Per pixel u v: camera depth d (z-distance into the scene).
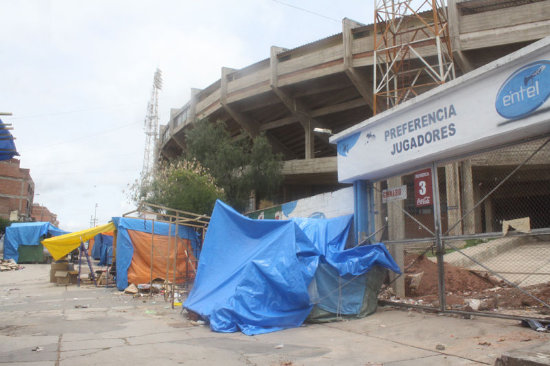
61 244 16.33
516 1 20.50
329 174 31.34
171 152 49.56
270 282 6.76
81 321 7.66
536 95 5.37
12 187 60.44
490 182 18.97
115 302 10.87
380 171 8.34
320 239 8.12
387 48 18.36
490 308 7.04
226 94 32.22
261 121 34.66
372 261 7.64
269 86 28.95
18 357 4.84
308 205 12.30
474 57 21.34
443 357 4.51
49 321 7.70
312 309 7.01
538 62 5.39
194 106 37.88
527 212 13.64
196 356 4.85
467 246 14.14
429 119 7.09
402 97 20.11
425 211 11.09
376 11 18.61
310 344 5.42
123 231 14.61
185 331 6.51
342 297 7.32
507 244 12.37
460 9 21.27
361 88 25.06
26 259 32.75
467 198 17.23
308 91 28.75
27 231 33.19
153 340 5.82
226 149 29.20
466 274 9.66
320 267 7.21
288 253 6.98
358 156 8.81
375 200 9.48
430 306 7.45
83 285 16.38
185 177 23.77
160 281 14.75
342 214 10.12
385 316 7.27
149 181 24.66
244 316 6.39
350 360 4.55
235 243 8.10
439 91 6.78
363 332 6.13
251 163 29.66
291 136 37.31
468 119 6.36
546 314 6.19
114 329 6.77
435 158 7.22
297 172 30.95
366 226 8.92
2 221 47.81
